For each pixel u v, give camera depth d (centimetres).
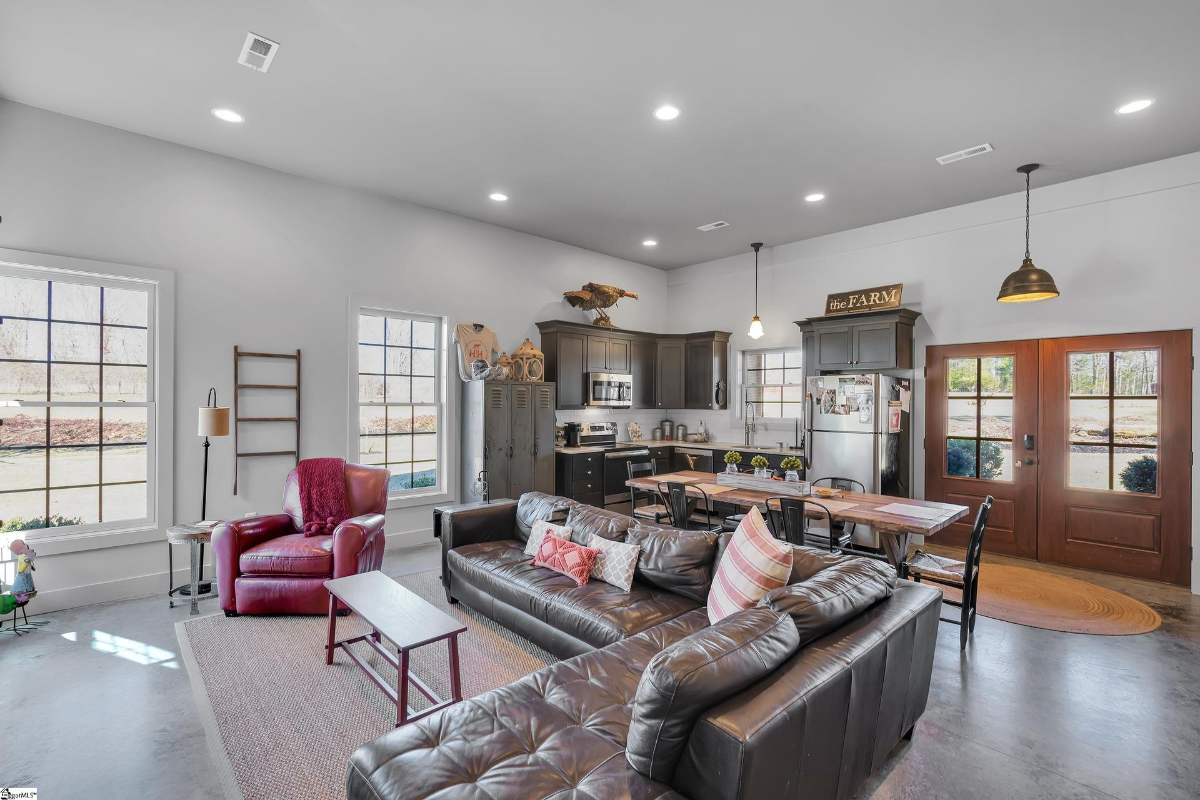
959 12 257
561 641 269
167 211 392
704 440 730
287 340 446
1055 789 196
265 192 436
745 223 573
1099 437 448
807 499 369
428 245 533
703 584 270
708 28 270
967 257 514
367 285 492
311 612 338
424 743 149
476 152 410
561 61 298
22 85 322
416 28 271
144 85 322
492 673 273
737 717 128
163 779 199
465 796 128
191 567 350
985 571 449
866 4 253
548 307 641
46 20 263
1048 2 250
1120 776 204
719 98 334
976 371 510
